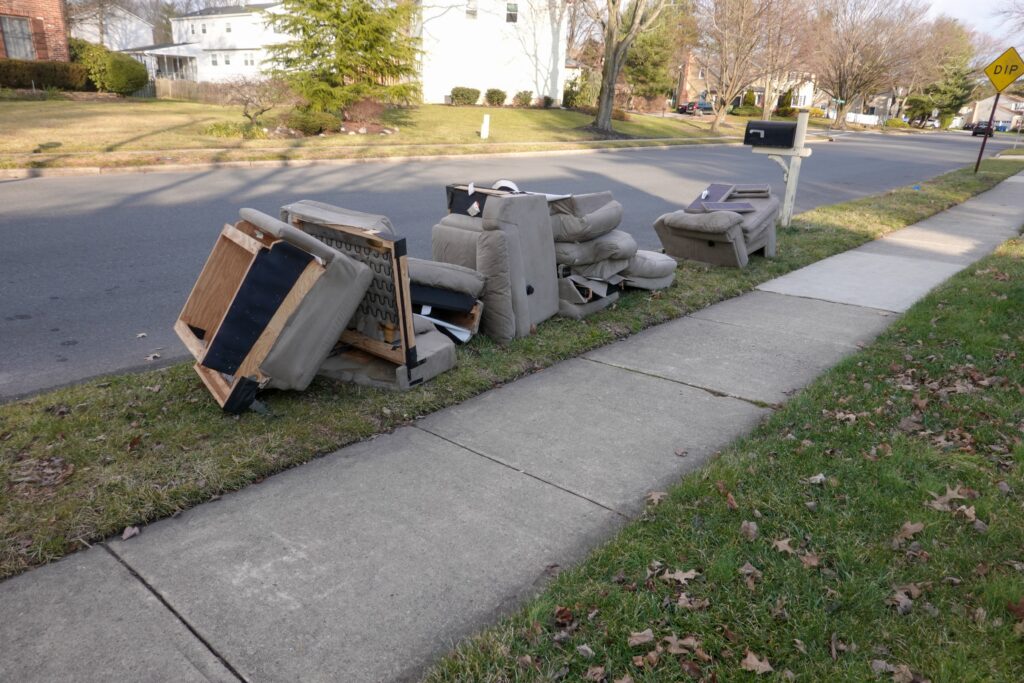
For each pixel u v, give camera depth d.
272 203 11.55
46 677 2.31
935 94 83.62
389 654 2.46
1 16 29.25
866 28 58.94
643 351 5.70
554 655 2.42
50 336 5.52
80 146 16.25
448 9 36.31
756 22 41.97
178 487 3.37
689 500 3.39
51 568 2.85
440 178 15.74
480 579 2.87
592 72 44.00
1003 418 4.25
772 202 9.09
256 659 2.42
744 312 6.87
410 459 3.84
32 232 8.81
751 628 2.56
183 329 4.54
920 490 3.45
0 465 3.48
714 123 44.75
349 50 22.66
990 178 20.42
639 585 2.79
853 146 38.47
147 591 2.74
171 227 9.45
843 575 2.86
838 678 2.34
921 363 5.20
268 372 4.12
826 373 5.14
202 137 19.38
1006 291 7.14
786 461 3.76
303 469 3.70
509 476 3.68
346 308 4.24
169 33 72.81
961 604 2.69
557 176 17.50
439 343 4.95
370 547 3.05
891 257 9.46
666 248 8.97
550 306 6.09
